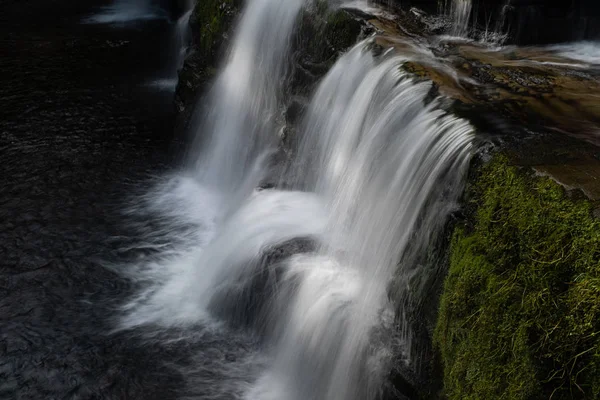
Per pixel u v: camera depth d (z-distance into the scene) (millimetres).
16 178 9000
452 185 4207
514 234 3463
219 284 6164
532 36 6500
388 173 5027
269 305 5586
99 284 6824
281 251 5648
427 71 5480
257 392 5312
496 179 3832
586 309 2867
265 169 7457
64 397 5367
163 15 17625
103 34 15859
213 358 5648
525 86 5320
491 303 3404
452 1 6793
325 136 6371
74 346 5898
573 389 2826
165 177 9281
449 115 4668
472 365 3471
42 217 8078
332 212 5887
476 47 6320
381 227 4926
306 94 7090
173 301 6500
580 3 6473
